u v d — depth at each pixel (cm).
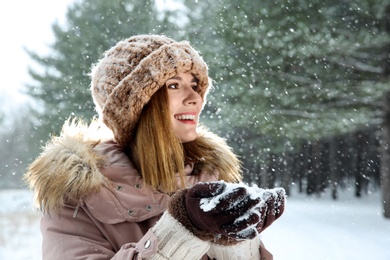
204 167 156
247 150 2080
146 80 147
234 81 1130
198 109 154
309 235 1040
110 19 1733
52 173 132
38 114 2023
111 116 152
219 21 1155
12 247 929
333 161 2723
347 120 1166
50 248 130
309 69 1167
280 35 1077
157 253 112
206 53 1162
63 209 132
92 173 132
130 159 150
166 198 137
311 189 2909
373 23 1212
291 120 1170
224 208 104
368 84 1132
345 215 1549
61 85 1769
